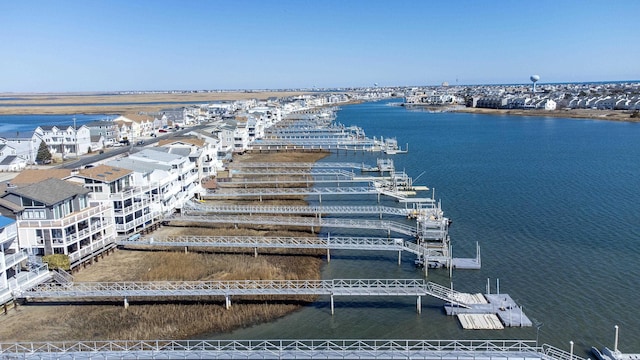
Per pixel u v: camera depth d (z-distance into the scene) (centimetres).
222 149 13325
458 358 3588
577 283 5291
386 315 4659
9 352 3734
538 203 8519
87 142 14262
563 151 14488
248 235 6775
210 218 7194
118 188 6538
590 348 4069
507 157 13650
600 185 9825
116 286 4934
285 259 5950
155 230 6994
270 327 4431
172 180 7738
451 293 4922
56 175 6569
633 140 16475
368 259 6053
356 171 12050
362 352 3681
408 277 5506
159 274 5353
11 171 11000
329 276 5534
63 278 5009
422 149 15562
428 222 6556
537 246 6397
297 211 7669
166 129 19312
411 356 3616
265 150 15288
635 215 7669
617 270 5600
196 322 4462
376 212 7719
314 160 13650
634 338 4219
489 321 4472
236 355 3650
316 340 4156
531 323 4412
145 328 4344
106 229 6150
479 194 9294
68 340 4103
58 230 5381
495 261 5925
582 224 7275
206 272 5459
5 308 4569
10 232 4922
